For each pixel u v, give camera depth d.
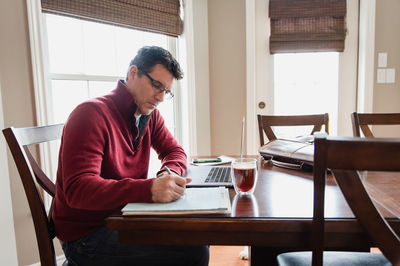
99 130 0.91
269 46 2.64
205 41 2.55
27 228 1.57
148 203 0.75
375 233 0.59
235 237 0.68
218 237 0.68
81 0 1.75
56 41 1.78
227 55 2.61
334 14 2.55
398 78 2.60
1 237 1.42
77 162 0.83
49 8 1.63
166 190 0.75
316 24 2.60
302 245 0.67
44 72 1.60
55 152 1.69
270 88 2.75
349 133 2.75
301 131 2.81
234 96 2.65
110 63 2.08
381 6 2.54
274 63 2.73
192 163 1.35
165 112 2.50
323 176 0.59
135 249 0.90
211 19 2.59
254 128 2.66
